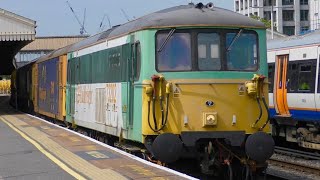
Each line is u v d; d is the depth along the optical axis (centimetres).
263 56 1129
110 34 1374
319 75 1619
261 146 1080
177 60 1095
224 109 1091
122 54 1244
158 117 1075
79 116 1723
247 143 1082
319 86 1617
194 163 1305
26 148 1373
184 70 1089
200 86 1088
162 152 1056
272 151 1093
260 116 1105
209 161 1116
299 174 1368
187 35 1101
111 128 1348
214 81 1091
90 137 1647
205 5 1166
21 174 995
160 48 1092
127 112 1203
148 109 1080
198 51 1095
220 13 1133
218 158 1121
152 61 1088
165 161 1064
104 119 1416
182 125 1076
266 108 1112
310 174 1363
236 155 1132
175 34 1099
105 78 1398
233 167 1164
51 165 1086
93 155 1195
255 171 1147
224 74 1097
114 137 1461
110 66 1348
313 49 1656
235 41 1113
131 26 1201
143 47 1103
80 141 1490
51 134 1708
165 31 1097
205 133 1082
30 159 1179
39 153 1272
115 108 1308
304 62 1700
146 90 1076
